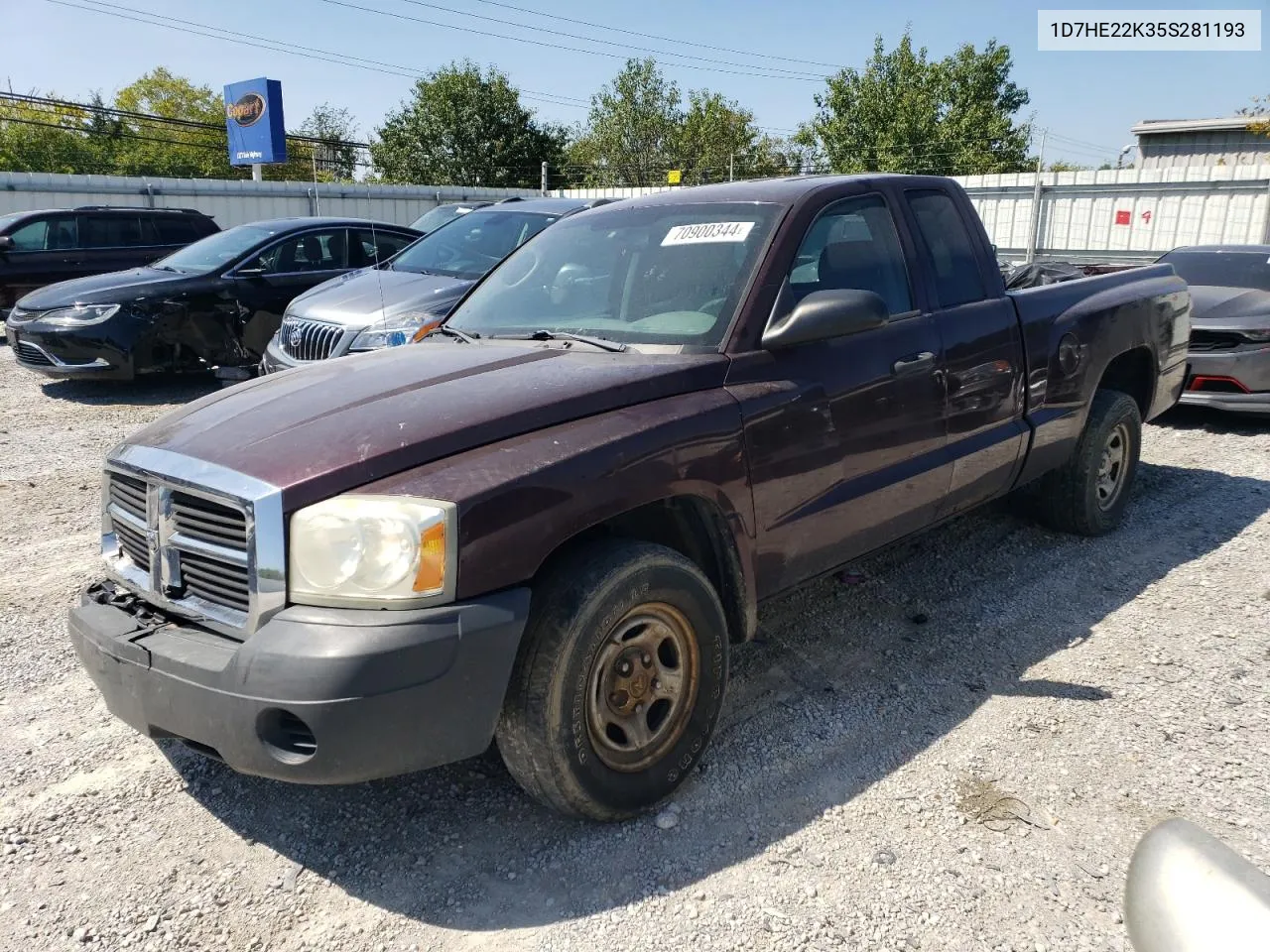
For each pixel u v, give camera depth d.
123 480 2.89
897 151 44.31
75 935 2.44
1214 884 1.18
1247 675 3.65
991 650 3.94
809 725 3.38
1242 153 38.19
